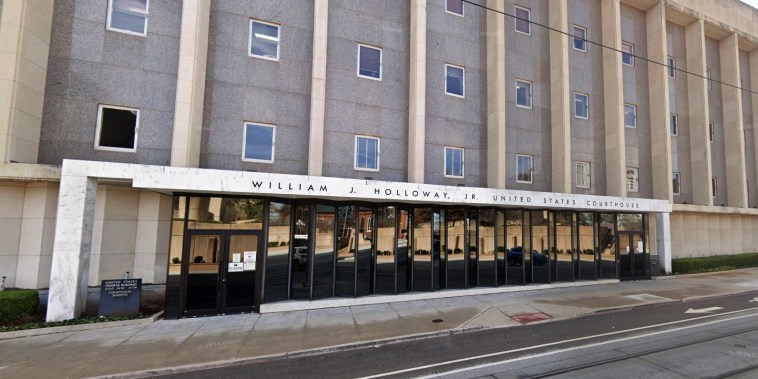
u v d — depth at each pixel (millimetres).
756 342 7359
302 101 12570
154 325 8828
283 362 6645
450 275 12703
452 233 12898
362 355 6980
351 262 11336
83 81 10672
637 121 19188
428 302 11359
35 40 10023
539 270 14047
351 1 13367
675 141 20781
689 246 20234
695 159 20812
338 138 12750
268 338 7840
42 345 7316
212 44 11789
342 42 13109
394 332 8242
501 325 8844
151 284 11711
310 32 12867
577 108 17328
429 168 13844
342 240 11398
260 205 10555
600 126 17578
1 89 9414
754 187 23375
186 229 9750
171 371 6199
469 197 11984
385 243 11883
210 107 11602
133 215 11680
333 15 13078
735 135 22031
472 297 12117
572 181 16672
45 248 10711
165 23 11508
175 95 11320
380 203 12000
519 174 15578
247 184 9539
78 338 7770
